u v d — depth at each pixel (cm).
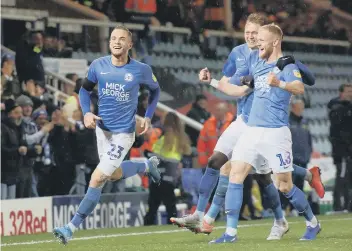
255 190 3145
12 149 2691
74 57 3606
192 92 3966
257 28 1969
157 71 3925
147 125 2039
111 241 2166
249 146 1875
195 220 2030
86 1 3738
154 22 4003
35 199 2698
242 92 1961
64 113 2908
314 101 4494
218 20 4303
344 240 1950
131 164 2141
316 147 4278
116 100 1962
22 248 1991
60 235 1889
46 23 3491
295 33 4628
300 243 1872
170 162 2927
